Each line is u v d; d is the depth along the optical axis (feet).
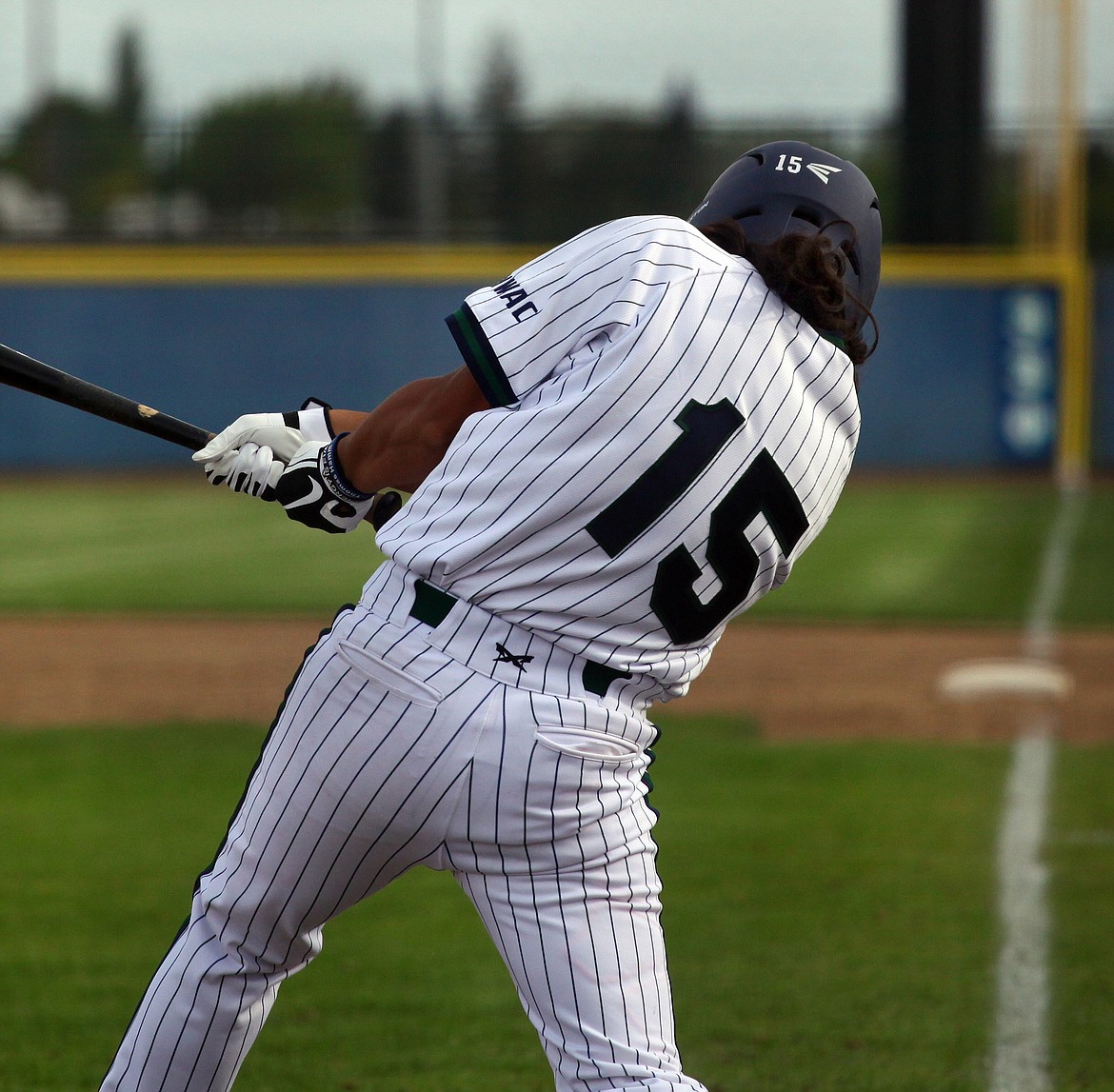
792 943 46.70
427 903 51.88
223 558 150.10
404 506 22.80
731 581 22.54
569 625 21.83
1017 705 84.53
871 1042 39.17
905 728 79.56
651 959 23.12
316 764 22.74
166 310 239.30
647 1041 22.68
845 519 177.88
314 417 25.31
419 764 22.00
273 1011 41.81
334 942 47.70
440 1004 42.37
